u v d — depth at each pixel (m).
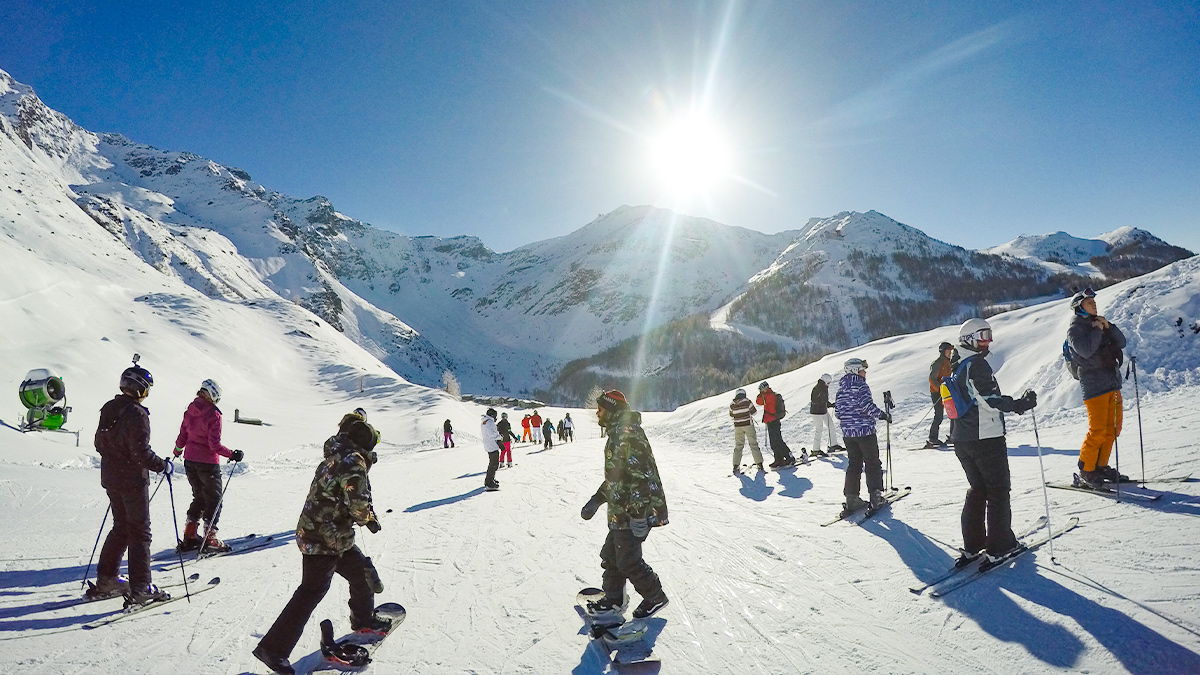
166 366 47.09
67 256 71.88
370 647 3.84
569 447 20.83
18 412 25.44
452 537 6.96
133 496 4.70
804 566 4.86
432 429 39.00
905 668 3.17
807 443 12.41
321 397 56.91
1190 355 9.30
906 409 12.20
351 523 3.64
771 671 3.29
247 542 7.09
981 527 4.30
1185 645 2.89
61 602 4.82
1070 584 3.67
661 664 3.46
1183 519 4.18
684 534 6.21
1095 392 5.15
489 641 3.93
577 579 5.11
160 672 3.61
